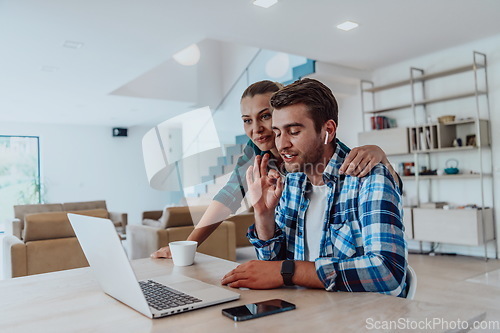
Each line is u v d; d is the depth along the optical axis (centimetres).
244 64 705
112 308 83
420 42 471
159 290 92
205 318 75
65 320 77
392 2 352
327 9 361
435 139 498
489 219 470
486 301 299
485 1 358
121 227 689
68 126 928
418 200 510
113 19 360
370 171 96
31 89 584
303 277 90
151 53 450
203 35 411
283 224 120
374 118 560
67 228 369
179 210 399
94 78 539
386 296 85
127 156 991
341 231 103
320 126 92
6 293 98
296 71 573
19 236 596
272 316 74
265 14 367
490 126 477
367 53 505
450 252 515
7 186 880
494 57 470
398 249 88
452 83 508
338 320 71
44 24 362
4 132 859
